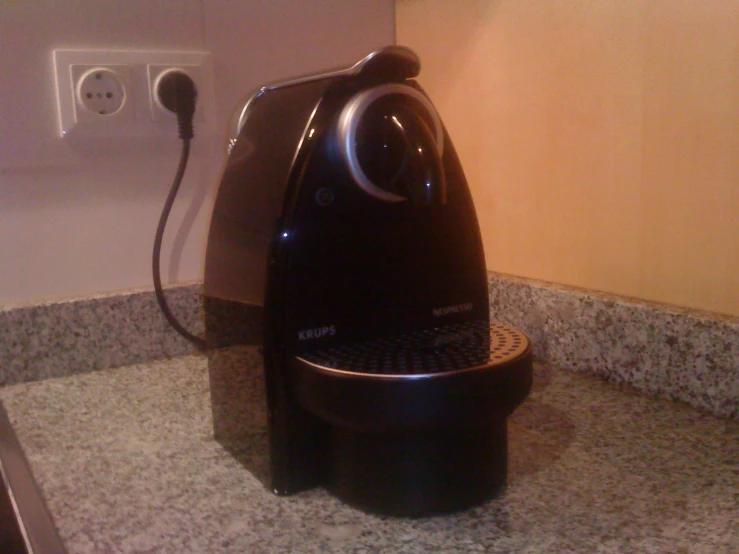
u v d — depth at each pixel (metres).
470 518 0.42
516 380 0.41
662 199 0.60
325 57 0.87
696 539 0.40
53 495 0.47
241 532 0.42
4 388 0.70
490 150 0.78
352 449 0.43
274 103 0.46
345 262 0.44
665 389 0.61
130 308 0.76
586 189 0.67
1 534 0.48
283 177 0.42
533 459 0.50
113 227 0.77
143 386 0.70
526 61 0.71
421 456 0.41
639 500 0.44
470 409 0.39
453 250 0.49
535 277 0.75
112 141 0.75
